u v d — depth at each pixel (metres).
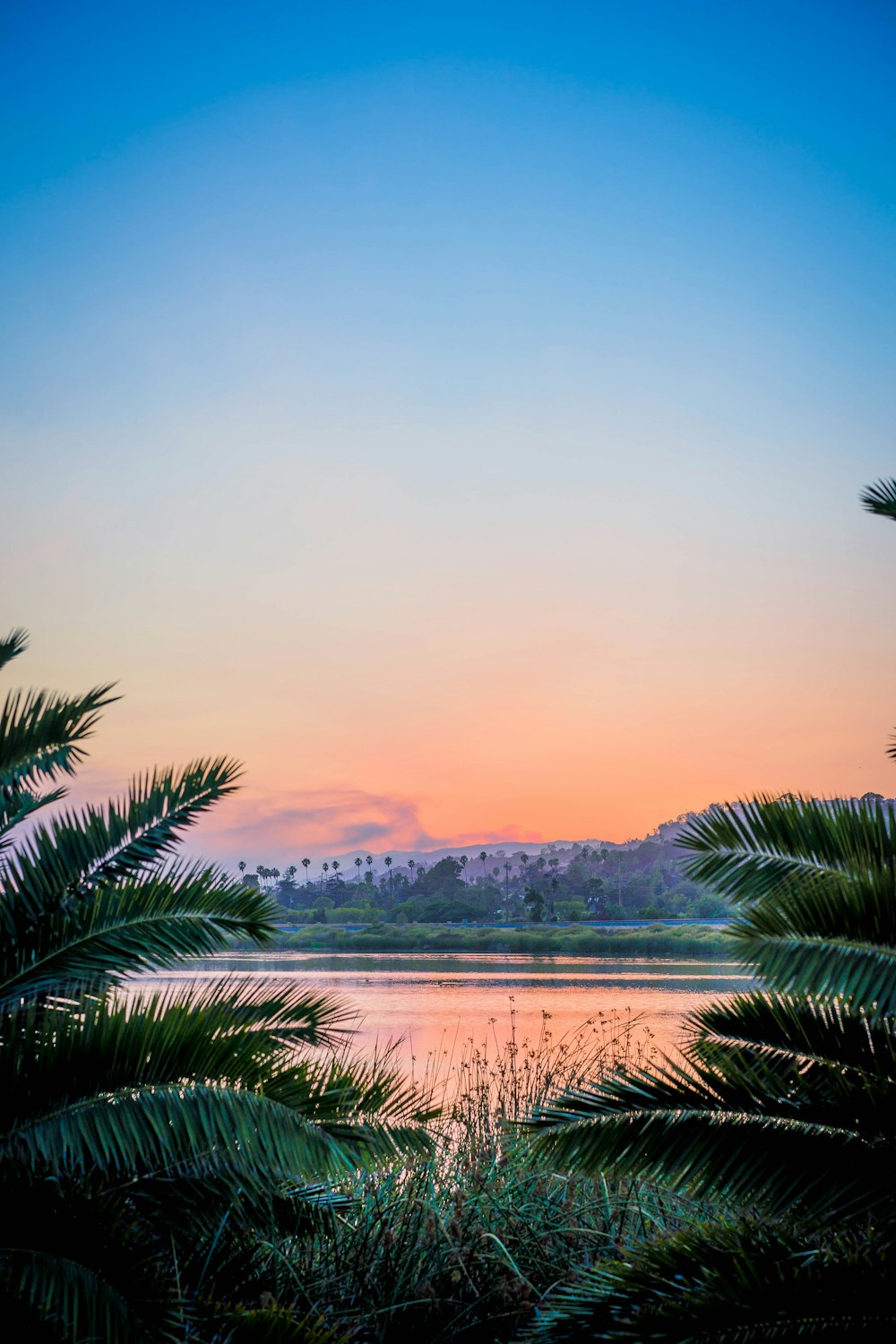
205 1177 4.43
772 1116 3.96
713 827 4.48
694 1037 4.35
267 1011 4.52
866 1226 3.87
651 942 116.88
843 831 4.38
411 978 54.03
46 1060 4.00
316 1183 5.00
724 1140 3.90
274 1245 4.87
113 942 4.46
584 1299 3.83
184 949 4.51
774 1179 3.84
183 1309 3.91
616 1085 4.12
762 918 4.20
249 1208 4.66
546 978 55.16
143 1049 4.00
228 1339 3.88
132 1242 3.77
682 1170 3.92
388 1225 5.42
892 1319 3.38
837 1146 3.85
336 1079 4.17
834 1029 4.23
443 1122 5.99
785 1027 4.29
